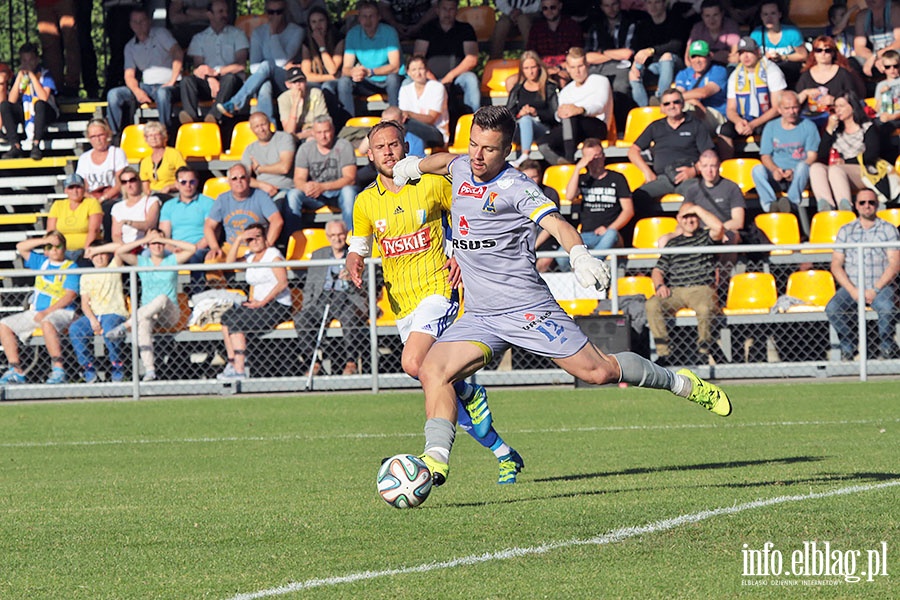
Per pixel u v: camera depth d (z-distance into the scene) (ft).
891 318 115.85
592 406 102.68
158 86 163.12
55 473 71.87
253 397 117.60
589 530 44.60
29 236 158.10
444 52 157.28
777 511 47.21
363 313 120.26
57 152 171.83
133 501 58.13
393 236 60.70
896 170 140.87
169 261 131.54
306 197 140.05
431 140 149.07
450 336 48.88
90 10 180.65
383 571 38.60
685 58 155.22
